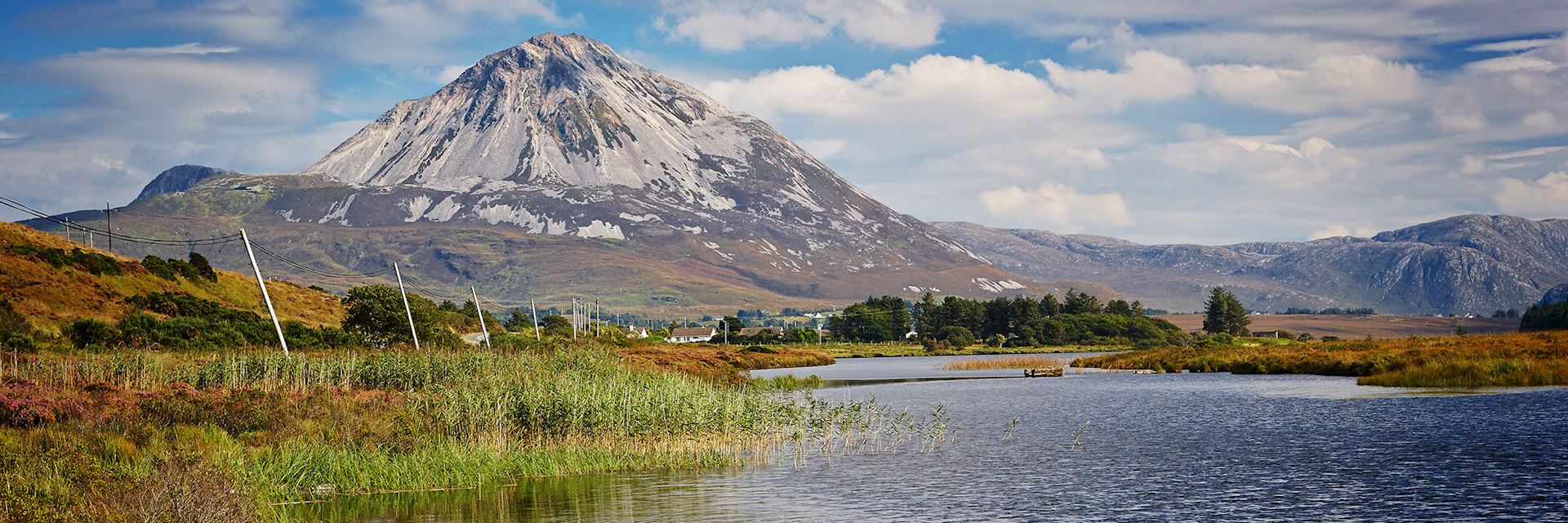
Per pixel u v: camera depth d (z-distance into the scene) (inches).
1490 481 1604.3
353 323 4296.3
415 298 4576.8
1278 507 1470.2
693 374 3838.6
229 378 2231.8
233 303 5191.9
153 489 1131.9
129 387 2068.2
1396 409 2593.5
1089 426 2487.7
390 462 1622.8
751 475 1752.0
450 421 1836.9
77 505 1089.4
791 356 7381.9
